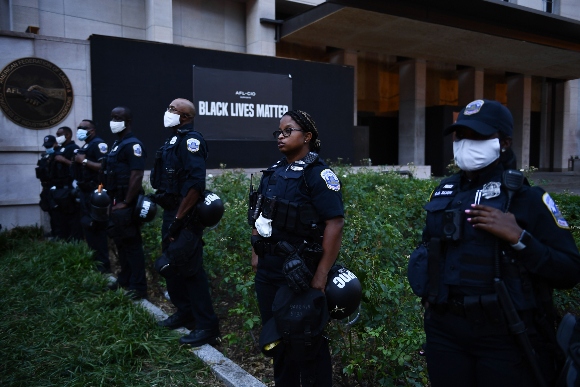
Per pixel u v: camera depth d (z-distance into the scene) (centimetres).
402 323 313
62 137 715
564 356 182
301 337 241
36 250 637
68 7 1319
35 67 829
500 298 180
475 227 185
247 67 1079
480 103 195
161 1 1432
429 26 1557
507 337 184
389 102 2161
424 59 2045
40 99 834
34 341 369
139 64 938
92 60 884
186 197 368
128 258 490
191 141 379
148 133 954
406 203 673
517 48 1853
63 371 326
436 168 2033
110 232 484
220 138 1048
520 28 1695
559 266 179
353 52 1873
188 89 1002
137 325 396
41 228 832
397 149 2183
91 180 617
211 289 505
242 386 312
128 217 474
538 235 186
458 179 211
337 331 312
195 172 370
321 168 258
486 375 188
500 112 192
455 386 198
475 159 193
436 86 2248
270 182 271
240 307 379
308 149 274
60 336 379
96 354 346
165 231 395
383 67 2119
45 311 435
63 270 540
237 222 517
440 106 2009
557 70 2288
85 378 313
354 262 365
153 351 359
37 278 517
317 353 254
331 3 1390
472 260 189
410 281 210
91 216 556
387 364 299
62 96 855
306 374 260
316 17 1494
